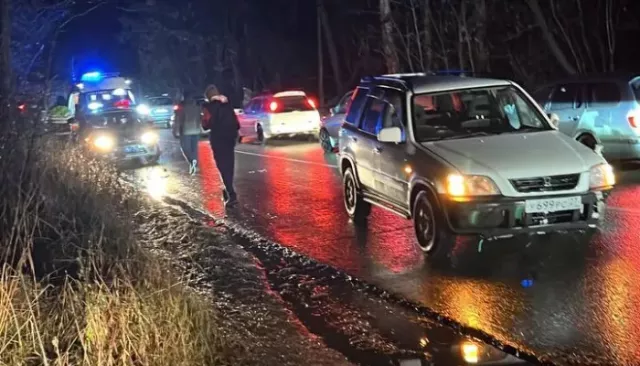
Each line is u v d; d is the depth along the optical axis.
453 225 8.06
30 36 14.86
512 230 7.91
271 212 12.10
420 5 26.81
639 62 23.48
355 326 6.73
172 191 14.83
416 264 8.48
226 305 7.31
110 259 7.54
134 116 19.78
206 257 9.16
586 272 7.72
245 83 45.06
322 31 38.12
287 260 9.12
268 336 6.41
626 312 6.52
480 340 6.19
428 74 10.49
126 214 10.89
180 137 17.30
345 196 11.30
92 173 12.50
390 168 9.46
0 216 8.27
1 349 5.21
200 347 5.64
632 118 13.17
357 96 11.03
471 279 7.77
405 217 9.33
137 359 5.32
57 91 14.84
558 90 14.62
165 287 6.45
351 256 9.05
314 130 24.05
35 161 9.80
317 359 5.85
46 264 7.62
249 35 43.25
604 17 23.61
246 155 21.34
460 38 24.02
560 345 5.91
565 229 8.03
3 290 5.82
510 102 9.62
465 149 8.48
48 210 9.06
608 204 10.99
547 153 8.27
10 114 9.60
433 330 6.52
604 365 5.51
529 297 7.08
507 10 25.09
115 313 5.68
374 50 32.75
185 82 50.25
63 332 5.67
